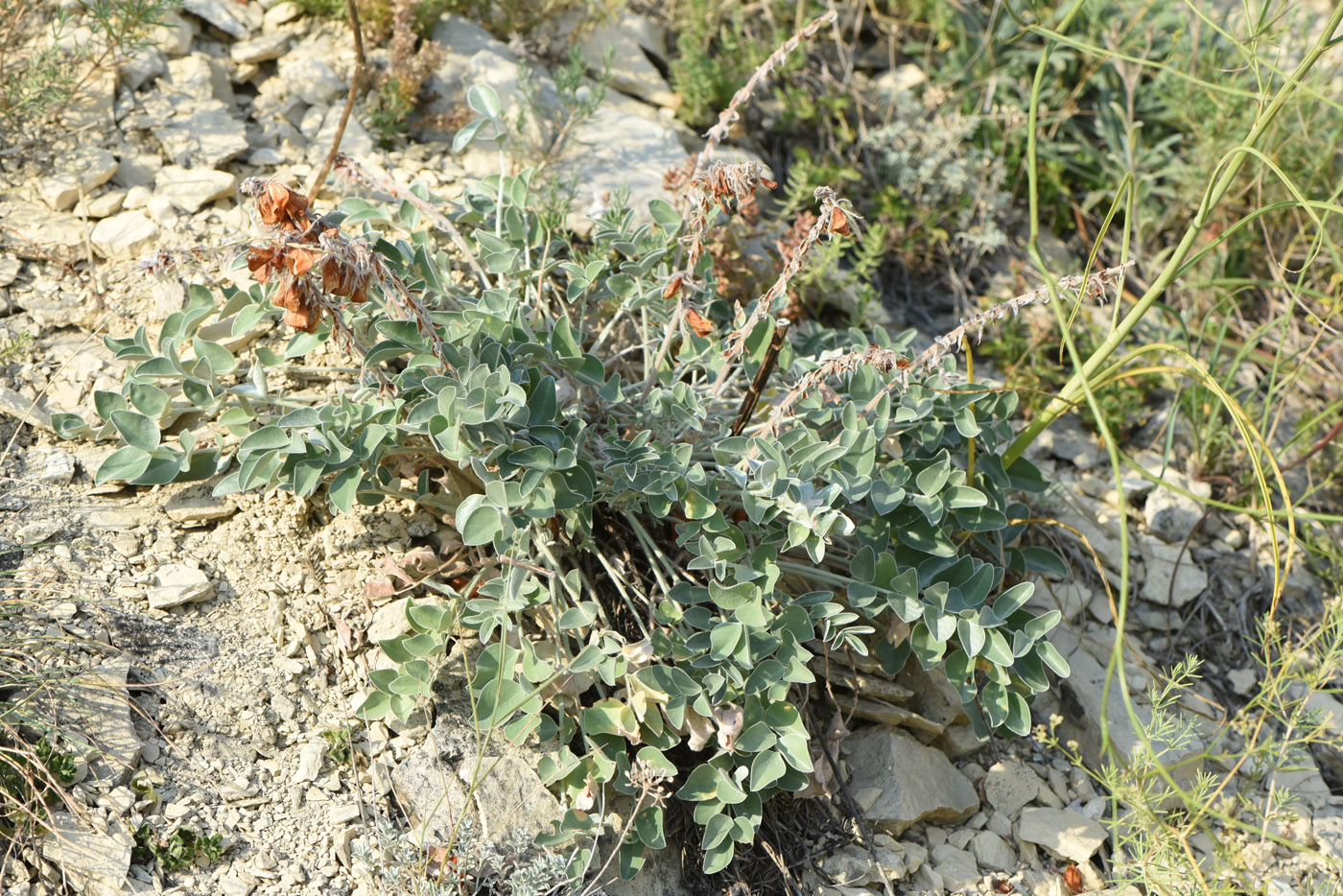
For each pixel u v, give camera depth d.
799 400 1.42
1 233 1.45
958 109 1.77
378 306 1.36
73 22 1.56
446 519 1.39
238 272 1.46
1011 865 1.38
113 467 1.32
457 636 1.36
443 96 1.62
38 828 1.24
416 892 1.25
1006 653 1.34
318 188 1.47
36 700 1.27
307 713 1.31
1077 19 1.81
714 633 1.32
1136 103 1.80
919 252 1.72
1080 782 1.43
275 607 1.34
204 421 1.39
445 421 1.30
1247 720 1.41
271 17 1.63
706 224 1.36
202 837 1.26
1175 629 1.53
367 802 1.29
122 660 1.29
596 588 1.39
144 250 1.46
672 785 1.35
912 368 1.36
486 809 1.30
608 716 1.31
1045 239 1.76
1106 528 1.56
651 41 1.76
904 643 1.39
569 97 1.59
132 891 1.23
